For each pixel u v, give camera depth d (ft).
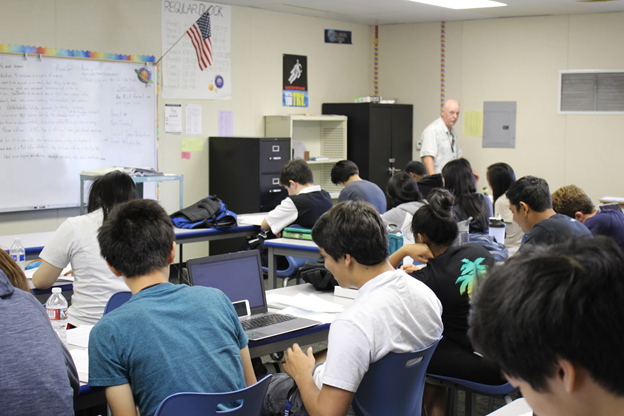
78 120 18.43
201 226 15.72
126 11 19.21
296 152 23.93
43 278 9.08
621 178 23.04
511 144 24.43
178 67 20.66
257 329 8.11
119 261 5.79
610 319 1.88
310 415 6.04
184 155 21.16
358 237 6.27
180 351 5.53
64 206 18.29
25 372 4.76
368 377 6.19
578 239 2.13
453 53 25.12
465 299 8.10
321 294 10.10
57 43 17.81
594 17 22.79
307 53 24.47
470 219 12.32
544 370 1.96
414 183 13.64
